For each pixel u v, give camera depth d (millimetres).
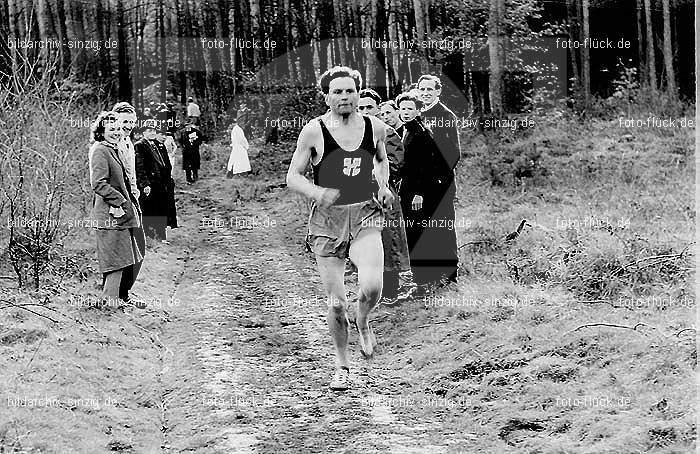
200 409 7625
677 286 9859
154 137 15695
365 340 8016
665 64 25938
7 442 6516
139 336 9773
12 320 9344
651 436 6121
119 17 32594
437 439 6801
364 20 30422
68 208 13914
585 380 7441
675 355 7500
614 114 24672
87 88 27641
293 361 9000
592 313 9102
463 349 8602
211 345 9562
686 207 15305
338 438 6883
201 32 33938
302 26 31578
